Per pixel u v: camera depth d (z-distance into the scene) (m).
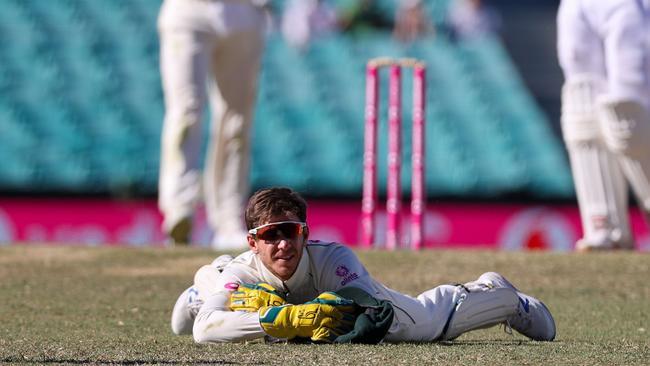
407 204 66.44
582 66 34.28
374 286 15.81
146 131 73.62
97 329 19.81
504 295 17.03
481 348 15.47
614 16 33.03
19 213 60.47
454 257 32.41
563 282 28.33
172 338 17.78
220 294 16.05
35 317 22.05
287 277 15.76
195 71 37.09
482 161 73.75
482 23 85.06
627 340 17.69
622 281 28.39
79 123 73.69
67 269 31.08
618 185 34.88
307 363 13.59
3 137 72.06
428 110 77.50
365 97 78.06
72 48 78.81
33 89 75.94
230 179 38.78
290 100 77.06
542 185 71.94
